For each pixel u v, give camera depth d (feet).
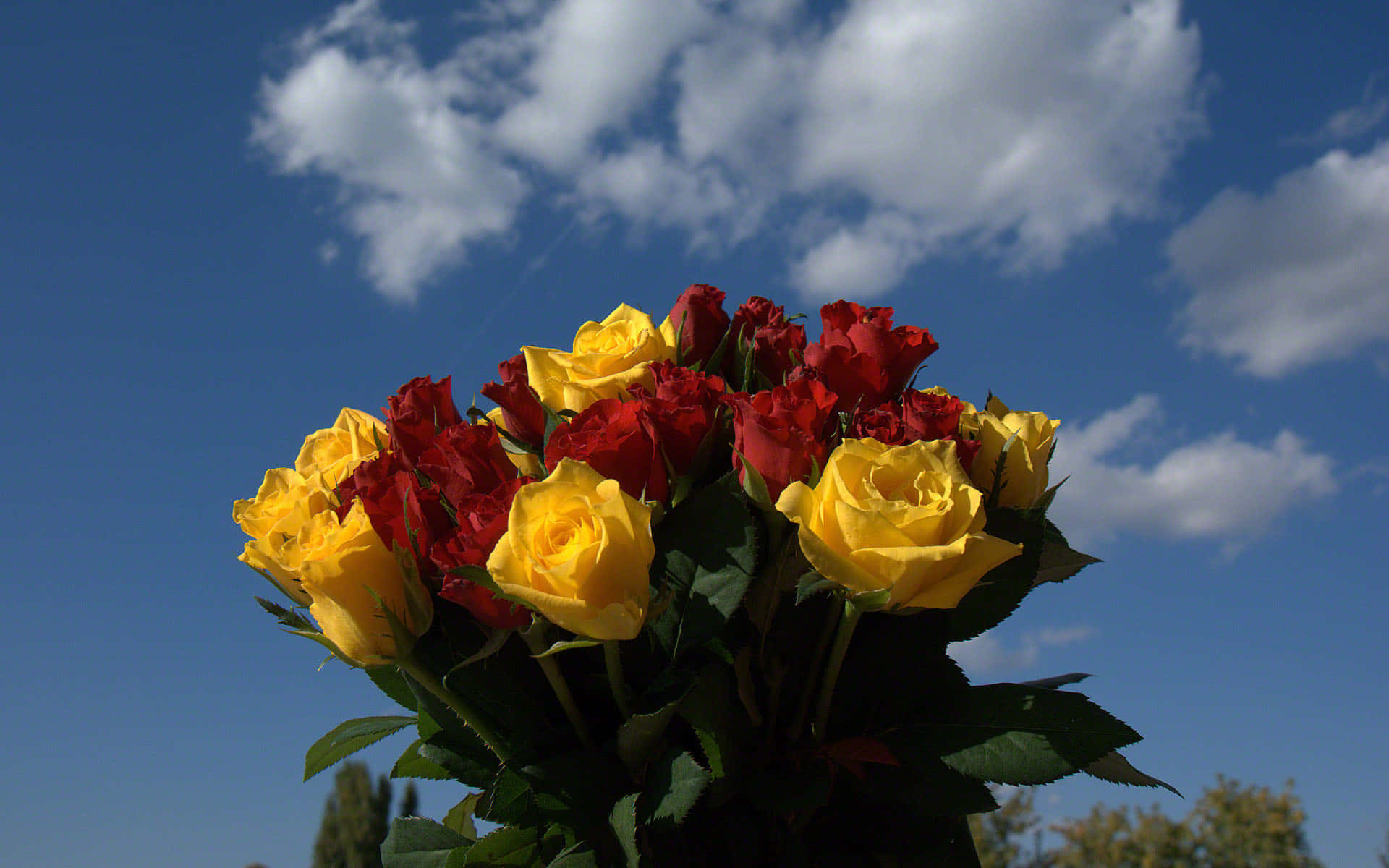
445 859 1.73
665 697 1.52
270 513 1.68
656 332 1.95
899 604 1.42
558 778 1.51
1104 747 1.48
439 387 1.77
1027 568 1.65
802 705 1.61
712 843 1.58
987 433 1.73
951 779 1.52
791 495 1.44
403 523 1.50
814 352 1.83
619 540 1.39
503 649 1.59
